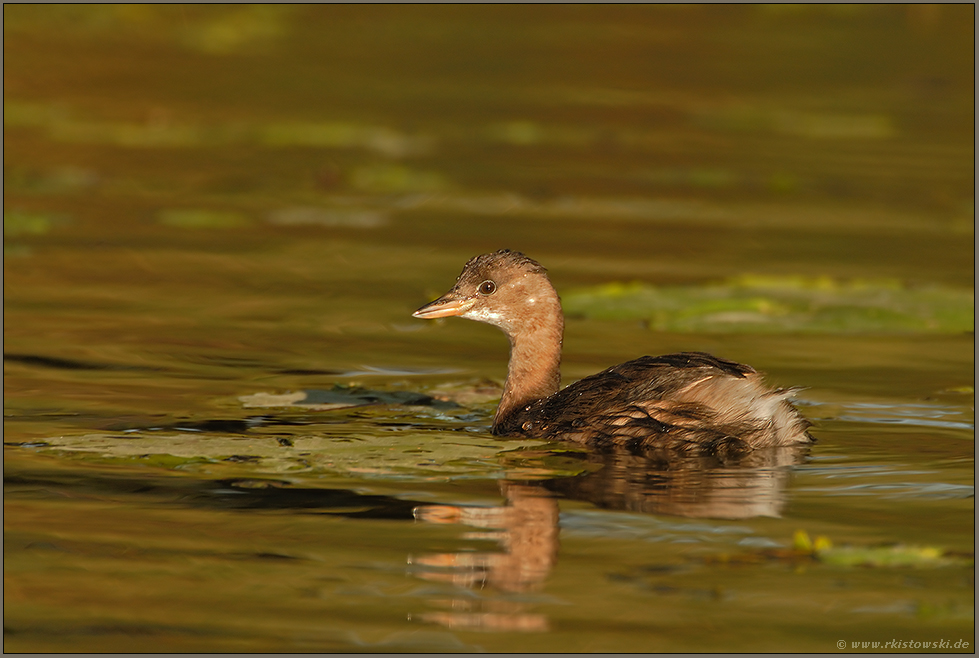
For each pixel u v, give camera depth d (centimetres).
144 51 4503
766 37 5034
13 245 2289
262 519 1052
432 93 4119
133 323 1805
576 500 1103
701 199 2873
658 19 5319
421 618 877
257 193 2834
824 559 969
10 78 3994
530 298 1408
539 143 3506
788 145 3534
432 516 1060
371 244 2373
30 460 1193
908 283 2086
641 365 1320
